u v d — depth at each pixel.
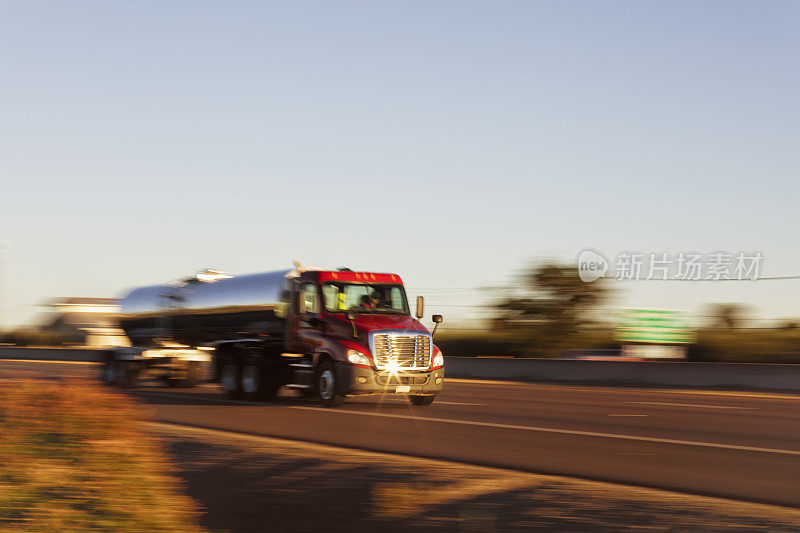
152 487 6.88
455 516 7.71
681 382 30.95
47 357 60.31
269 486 9.04
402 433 14.71
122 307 30.05
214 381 24.62
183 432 13.73
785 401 23.31
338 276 21.94
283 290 23.00
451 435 14.41
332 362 20.78
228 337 25.08
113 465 6.93
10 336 80.69
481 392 26.86
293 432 14.84
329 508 7.98
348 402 22.58
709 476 10.35
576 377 33.94
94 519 6.02
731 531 7.33
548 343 45.06
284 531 7.14
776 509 8.34
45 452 6.88
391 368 20.45
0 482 6.34
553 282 45.62
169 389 28.08
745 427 16.02
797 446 13.22
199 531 6.61
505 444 13.22
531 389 28.66
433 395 21.22
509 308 46.59
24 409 7.45
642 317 38.97
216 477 9.52
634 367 32.41
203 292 26.53
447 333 47.97
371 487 9.02
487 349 46.41
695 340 38.12
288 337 22.53
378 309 21.80
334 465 10.45
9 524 5.79
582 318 45.69
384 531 7.17
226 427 15.63
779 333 36.22
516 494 8.76
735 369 29.56
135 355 27.48
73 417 7.39
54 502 6.13
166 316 28.00
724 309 37.84
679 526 7.46
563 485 9.34
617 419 17.48
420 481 9.42
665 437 14.28
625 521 7.61
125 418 7.69
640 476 10.28
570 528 7.31
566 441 13.64
